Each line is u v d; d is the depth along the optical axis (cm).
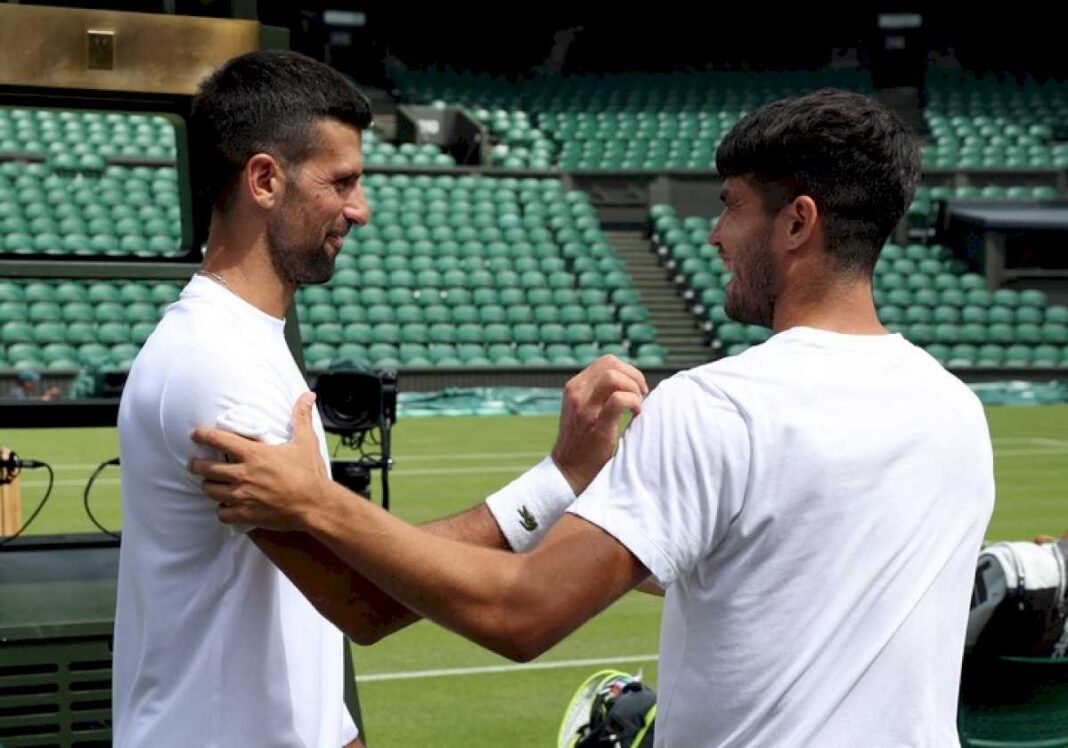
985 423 194
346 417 315
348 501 182
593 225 2384
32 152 2295
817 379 179
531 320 2139
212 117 208
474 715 561
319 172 208
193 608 203
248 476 181
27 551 342
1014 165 2680
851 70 3084
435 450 1462
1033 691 275
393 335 2028
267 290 211
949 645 185
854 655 176
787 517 175
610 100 3023
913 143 186
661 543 174
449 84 3034
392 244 2205
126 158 2309
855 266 186
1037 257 2398
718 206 2511
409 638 689
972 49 3125
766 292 190
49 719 275
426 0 3061
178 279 327
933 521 182
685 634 183
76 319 1930
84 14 296
